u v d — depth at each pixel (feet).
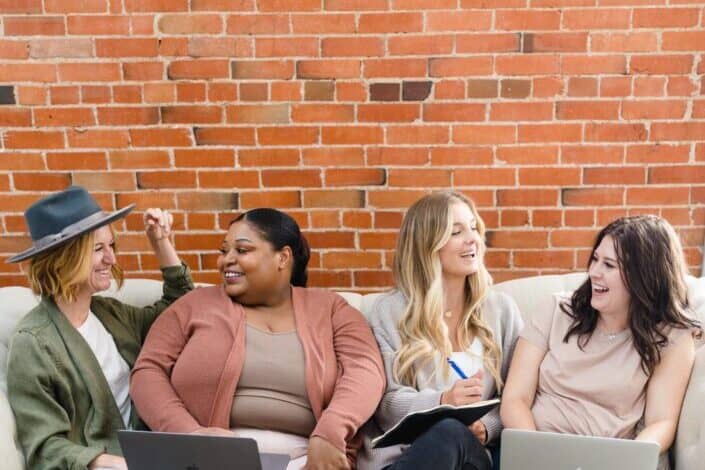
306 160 7.35
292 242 6.13
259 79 7.16
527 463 4.71
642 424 5.45
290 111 7.23
